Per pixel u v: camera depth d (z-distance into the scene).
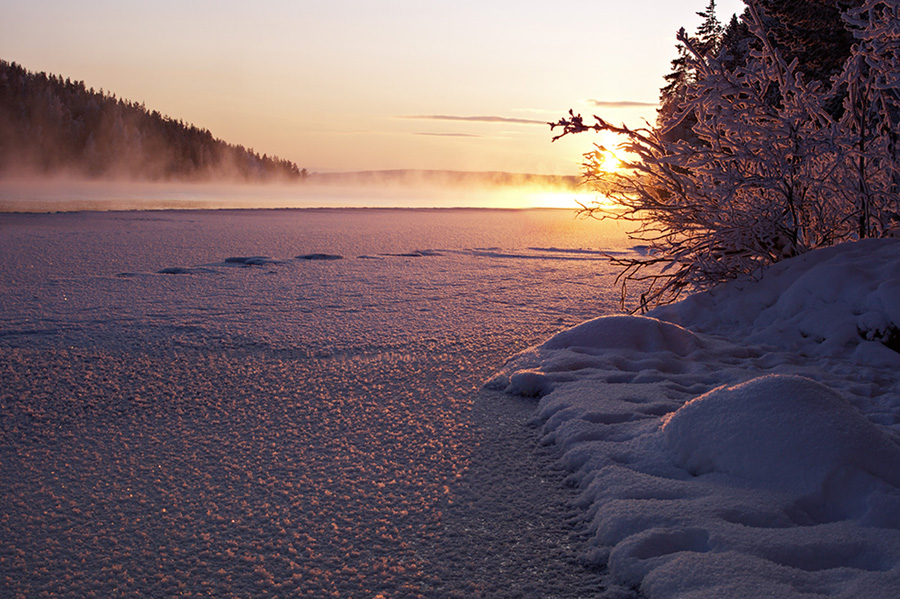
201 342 4.97
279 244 12.62
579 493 2.53
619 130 5.52
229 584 1.94
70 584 1.94
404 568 2.03
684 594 1.74
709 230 5.73
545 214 25.22
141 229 15.42
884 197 5.51
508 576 1.99
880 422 3.13
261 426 3.26
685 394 3.54
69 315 5.89
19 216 18.39
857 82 5.56
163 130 160.12
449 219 21.50
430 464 2.80
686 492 2.33
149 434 3.15
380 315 6.10
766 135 5.22
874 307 4.54
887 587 1.70
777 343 4.66
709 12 23.67
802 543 1.95
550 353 4.33
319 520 2.32
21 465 2.79
